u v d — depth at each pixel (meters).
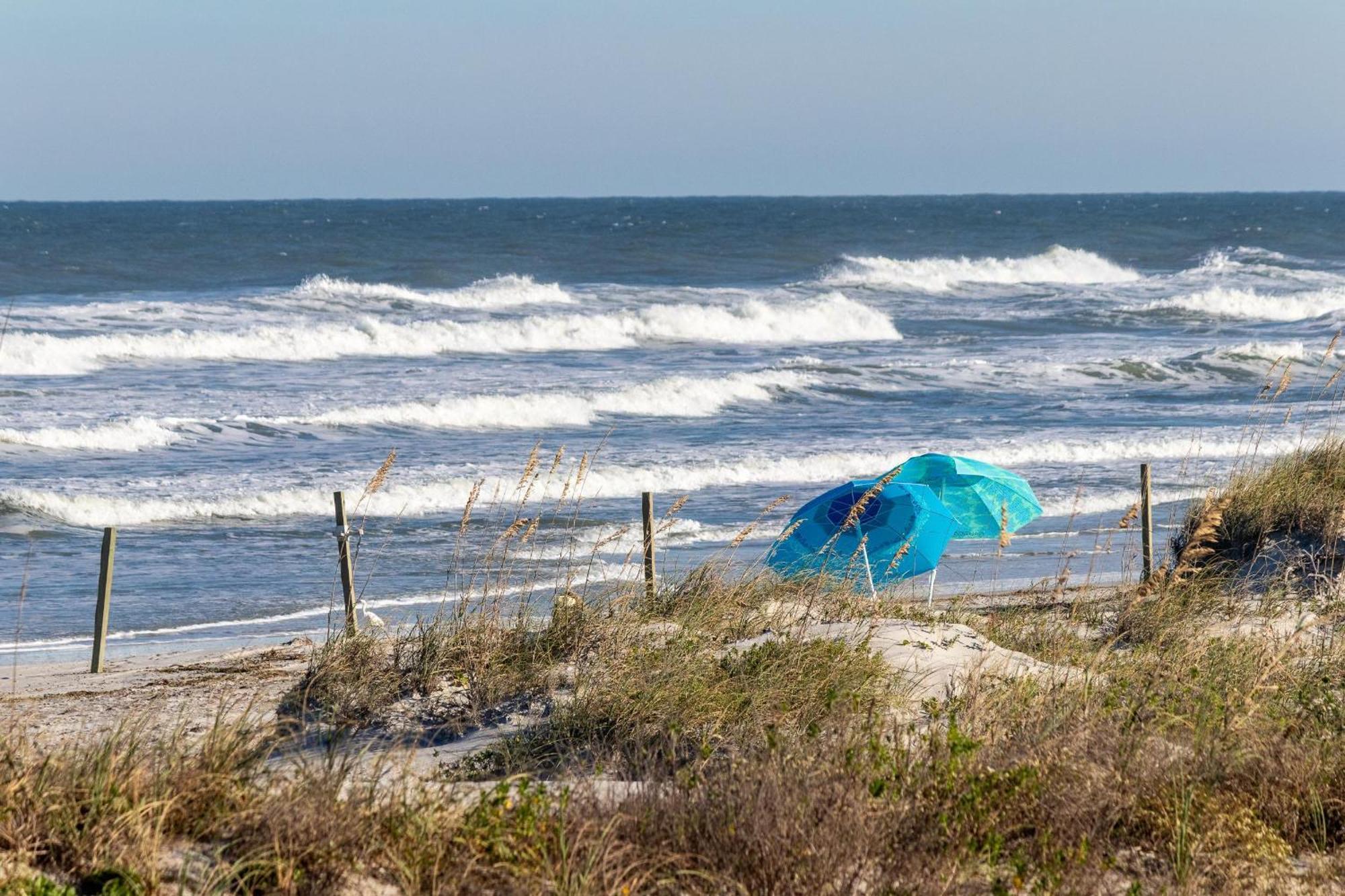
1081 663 22.06
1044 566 39.00
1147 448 59.00
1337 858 13.09
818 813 12.26
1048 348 99.31
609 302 124.50
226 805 12.09
